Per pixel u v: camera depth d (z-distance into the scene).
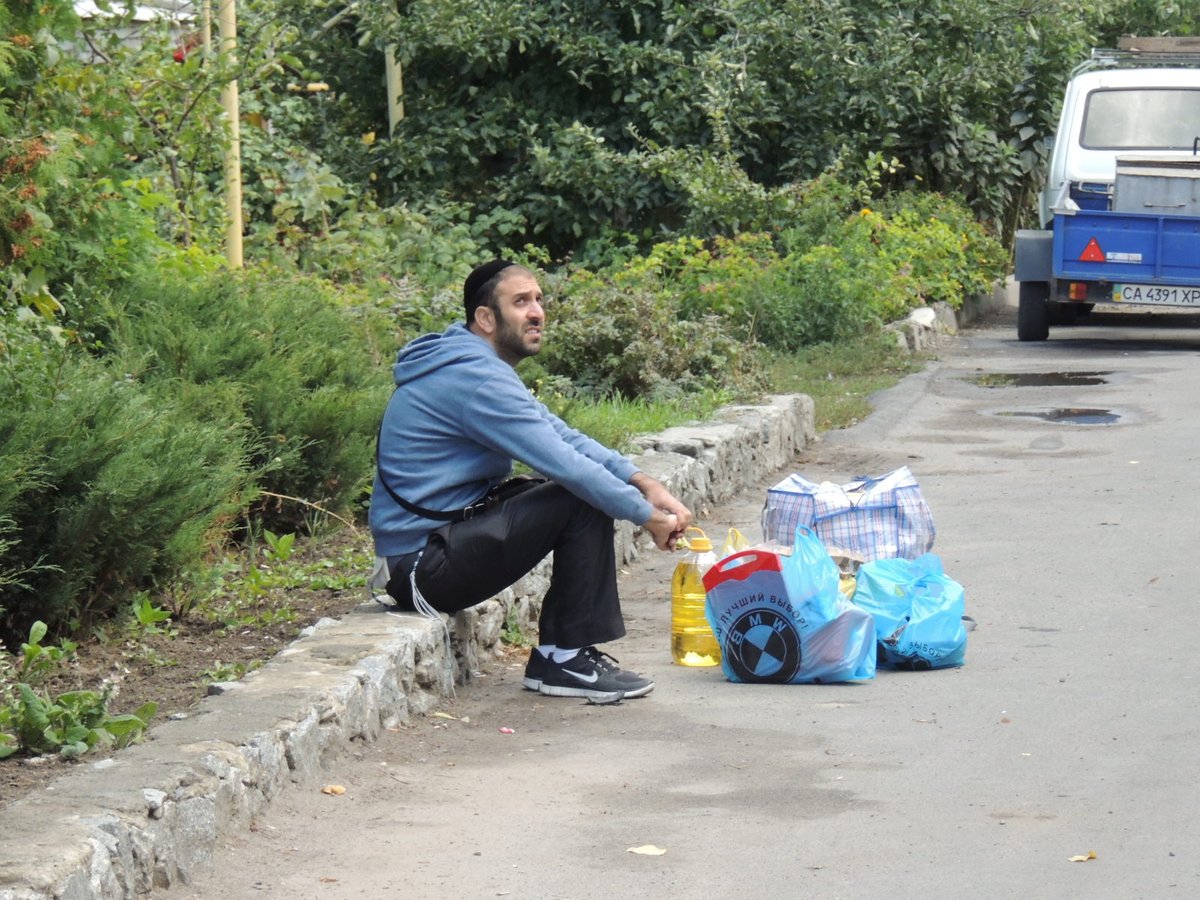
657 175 27.86
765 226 25.72
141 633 8.15
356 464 10.68
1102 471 13.70
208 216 18.41
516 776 6.58
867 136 28.59
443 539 7.66
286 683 6.68
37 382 8.41
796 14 28.53
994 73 29.58
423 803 6.24
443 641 7.77
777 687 7.98
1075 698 7.55
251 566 9.62
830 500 9.35
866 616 8.04
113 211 11.73
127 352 10.10
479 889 5.37
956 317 26.91
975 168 30.25
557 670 7.80
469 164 29.36
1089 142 24.78
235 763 5.77
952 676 8.05
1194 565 10.27
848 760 6.71
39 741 6.21
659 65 28.95
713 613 8.11
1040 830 5.82
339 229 22.73
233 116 18.30
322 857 5.66
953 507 12.51
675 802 6.23
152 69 17.78
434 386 7.73
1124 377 19.53
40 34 11.18
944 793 6.26
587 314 16.23
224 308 11.60
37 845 4.78
